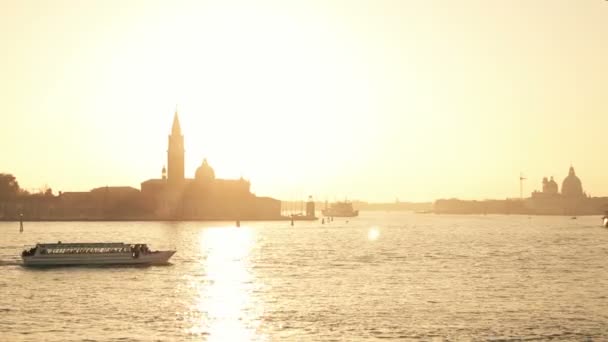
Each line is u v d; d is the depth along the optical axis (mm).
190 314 99562
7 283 130125
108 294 117062
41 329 89438
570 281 136375
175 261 176250
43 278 137250
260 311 102000
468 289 124688
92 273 146375
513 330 90562
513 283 133000
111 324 92688
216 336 86688
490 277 142375
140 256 161375
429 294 118562
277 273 149125
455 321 95688
